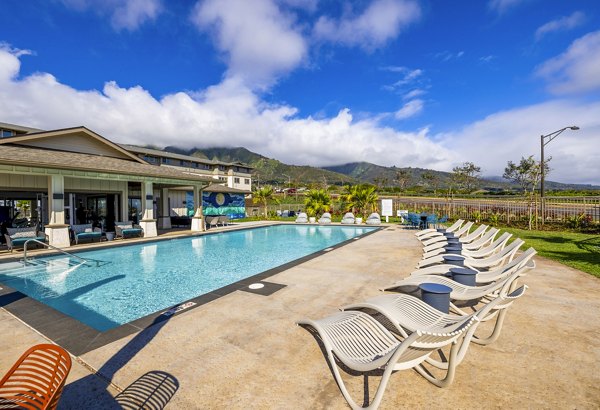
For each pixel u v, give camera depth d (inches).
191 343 142.8
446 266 246.8
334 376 116.9
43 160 430.3
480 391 107.7
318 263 323.6
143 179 565.9
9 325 163.2
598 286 232.8
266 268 373.1
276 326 161.9
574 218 634.2
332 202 1156.5
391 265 314.2
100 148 633.0
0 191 532.1
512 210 807.7
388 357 94.8
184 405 100.0
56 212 450.3
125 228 568.7
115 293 270.8
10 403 69.4
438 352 137.2
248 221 1021.2
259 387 110.0
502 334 152.6
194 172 2240.4
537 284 238.4
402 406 100.0
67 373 69.8
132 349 136.9
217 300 203.8
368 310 179.0
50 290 279.1
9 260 382.0
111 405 99.8
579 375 117.1
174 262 406.9
